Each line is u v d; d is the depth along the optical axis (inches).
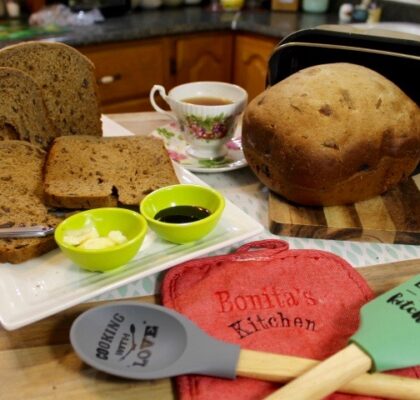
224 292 21.4
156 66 73.5
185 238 23.5
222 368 17.0
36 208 25.8
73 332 17.8
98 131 36.8
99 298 22.0
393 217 27.0
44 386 17.5
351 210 27.7
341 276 22.6
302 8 86.5
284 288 21.8
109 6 76.5
